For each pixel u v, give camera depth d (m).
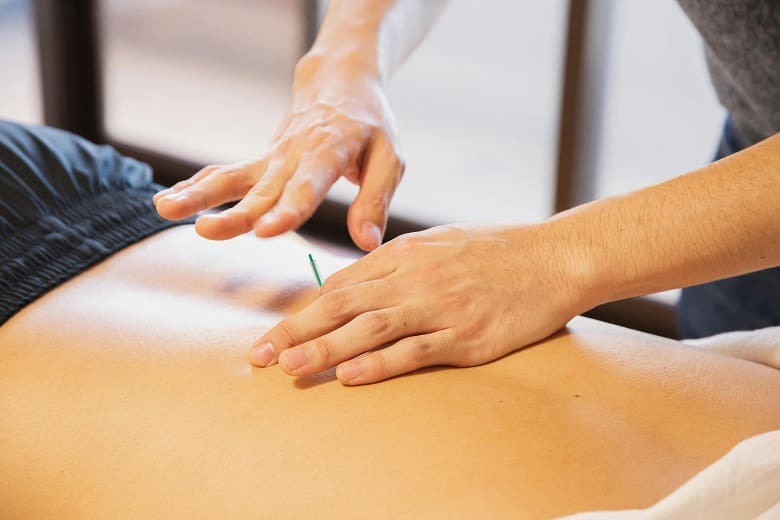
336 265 1.08
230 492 0.78
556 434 0.81
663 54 2.35
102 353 0.92
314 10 2.73
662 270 0.88
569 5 2.25
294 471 0.79
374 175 1.09
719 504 0.69
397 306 0.88
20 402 0.88
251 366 0.89
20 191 1.06
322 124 1.09
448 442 0.80
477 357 0.89
